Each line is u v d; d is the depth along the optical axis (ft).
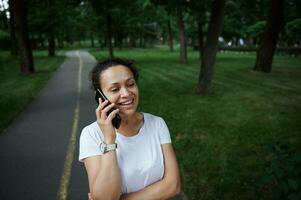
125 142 7.72
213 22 45.80
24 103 43.21
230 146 25.35
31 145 26.40
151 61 114.11
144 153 7.77
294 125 31.24
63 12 146.92
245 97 45.50
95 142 7.47
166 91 51.47
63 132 29.89
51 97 47.67
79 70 86.43
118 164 7.55
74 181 19.71
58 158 23.41
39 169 21.54
